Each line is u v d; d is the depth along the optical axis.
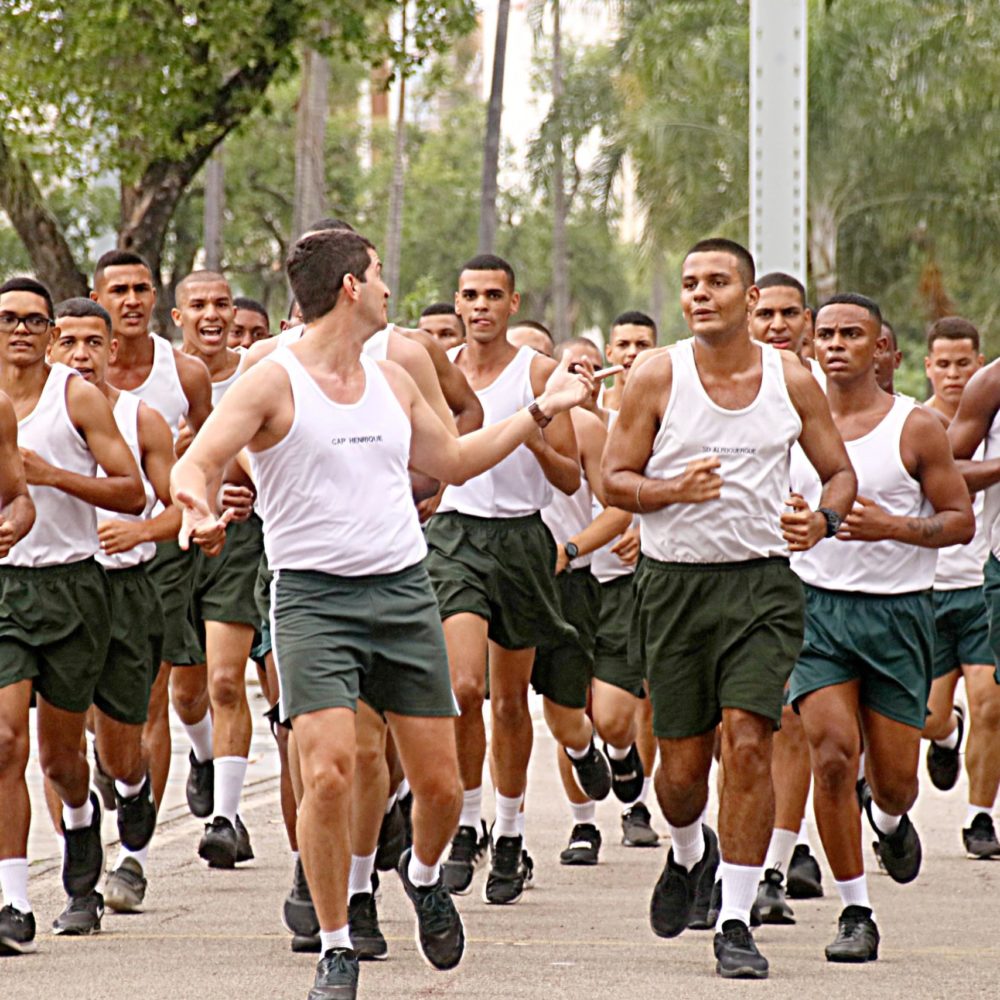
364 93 105.56
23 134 46.75
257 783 27.64
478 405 18.58
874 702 16.30
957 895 18.72
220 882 19.25
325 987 12.21
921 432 16.56
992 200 68.56
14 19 45.00
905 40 65.56
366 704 14.01
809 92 65.75
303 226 62.19
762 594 14.38
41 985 13.73
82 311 17.58
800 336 19.75
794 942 15.98
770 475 14.48
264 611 16.62
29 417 15.85
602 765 20.94
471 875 18.48
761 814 14.23
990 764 21.28
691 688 14.66
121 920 16.92
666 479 14.45
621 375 25.16
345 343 12.75
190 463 12.24
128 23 44.44
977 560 21.95
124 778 17.27
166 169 48.19
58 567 15.71
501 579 18.89
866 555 16.09
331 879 12.31
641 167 70.56
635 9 74.44
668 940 15.95
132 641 16.92
